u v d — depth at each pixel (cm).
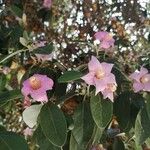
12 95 41
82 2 88
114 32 84
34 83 40
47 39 81
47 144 40
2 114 63
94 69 40
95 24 87
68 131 44
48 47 46
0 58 49
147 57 49
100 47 50
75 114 41
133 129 45
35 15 82
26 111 40
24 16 63
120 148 47
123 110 42
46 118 39
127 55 68
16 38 55
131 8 90
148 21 86
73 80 40
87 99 42
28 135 67
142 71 43
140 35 83
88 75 40
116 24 84
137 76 43
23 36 53
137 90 42
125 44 66
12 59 54
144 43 72
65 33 84
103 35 50
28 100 44
